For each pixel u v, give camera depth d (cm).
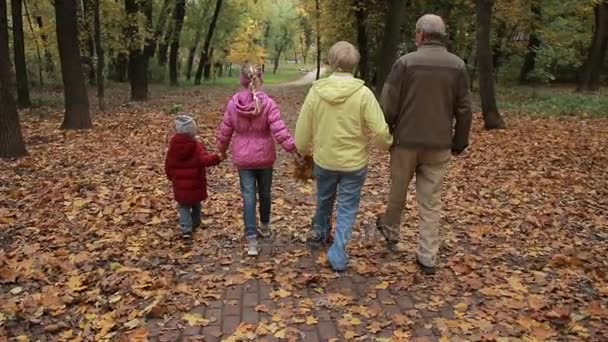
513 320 427
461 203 776
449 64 484
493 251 581
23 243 607
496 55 3331
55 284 497
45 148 1216
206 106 2258
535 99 2470
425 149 497
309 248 581
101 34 2291
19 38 2062
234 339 397
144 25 2364
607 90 2916
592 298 469
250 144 550
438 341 397
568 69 3588
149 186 851
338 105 493
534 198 808
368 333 408
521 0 2334
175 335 405
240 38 4253
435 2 2531
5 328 419
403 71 488
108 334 410
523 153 1177
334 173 511
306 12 3206
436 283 495
